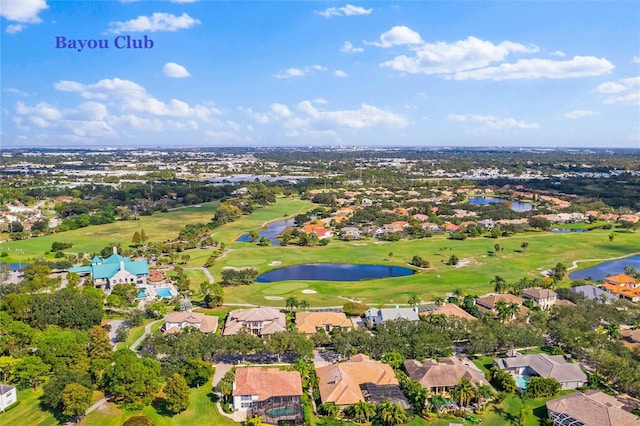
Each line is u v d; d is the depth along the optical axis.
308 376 123.25
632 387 115.69
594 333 140.62
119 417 104.94
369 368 120.56
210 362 129.75
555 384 116.94
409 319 153.00
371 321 157.62
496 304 164.12
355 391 112.38
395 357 128.38
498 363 129.38
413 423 105.81
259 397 109.56
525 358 130.00
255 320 152.12
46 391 106.06
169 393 107.06
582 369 127.88
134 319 158.62
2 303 157.12
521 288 188.38
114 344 142.88
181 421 105.25
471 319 153.00
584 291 186.88
